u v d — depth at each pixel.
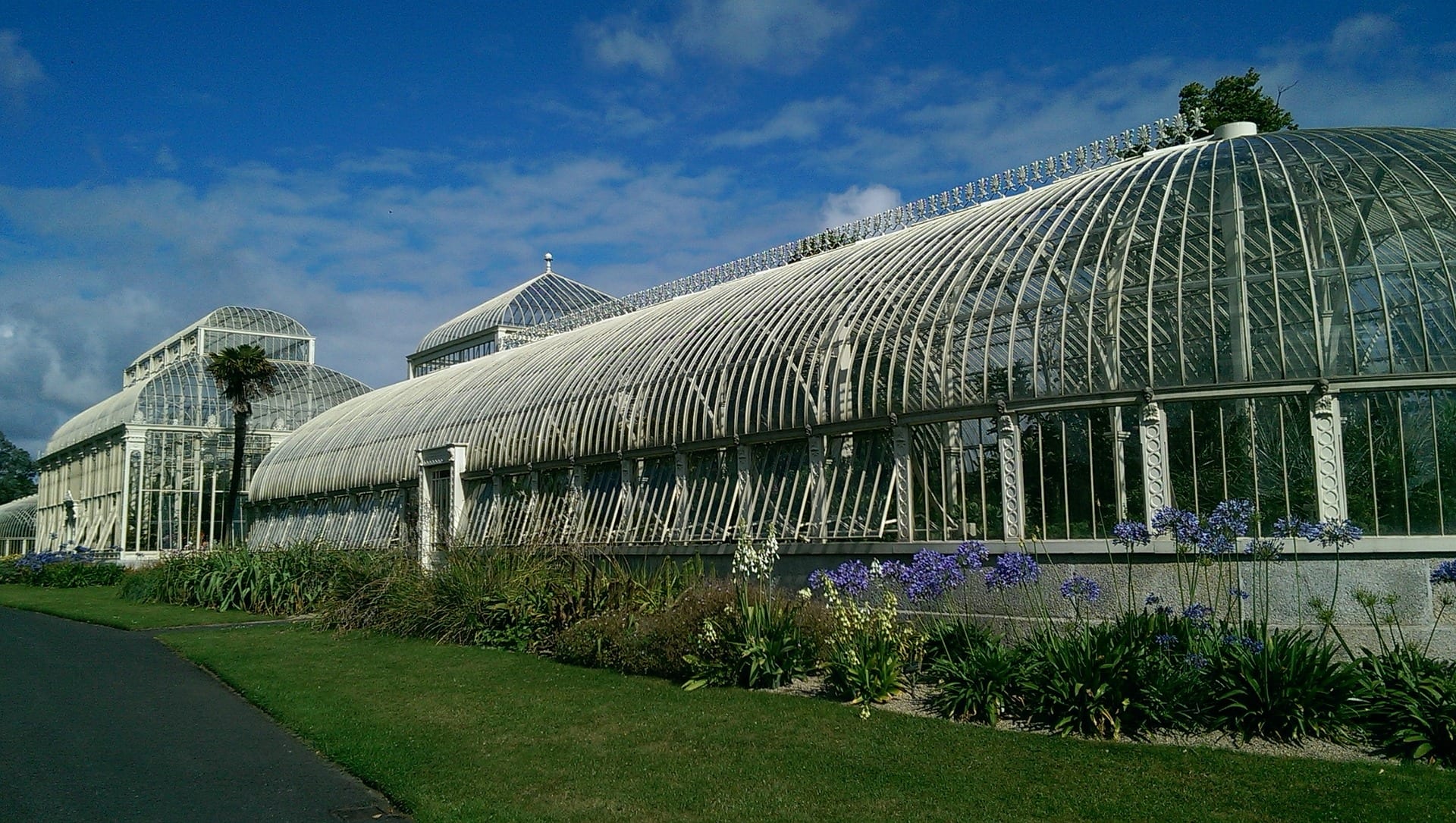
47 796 10.48
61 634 24.61
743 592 16.00
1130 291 16.61
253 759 11.92
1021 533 16.62
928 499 18.09
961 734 11.57
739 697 14.12
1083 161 23.03
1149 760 10.29
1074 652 11.94
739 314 24.78
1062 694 11.63
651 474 24.69
